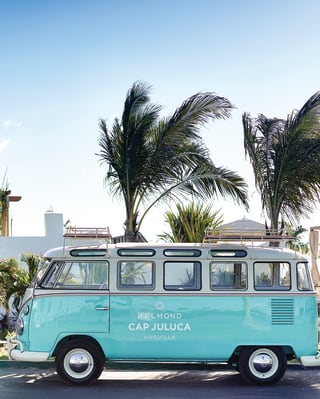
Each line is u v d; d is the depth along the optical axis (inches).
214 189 652.1
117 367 504.7
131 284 436.1
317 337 435.5
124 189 653.9
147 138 646.5
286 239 450.6
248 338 432.1
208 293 434.0
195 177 647.1
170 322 431.8
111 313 431.5
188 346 431.2
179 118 640.4
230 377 476.7
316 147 645.9
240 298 434.6
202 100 639.1
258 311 433.7
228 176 644.1
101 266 438.6
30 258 688.4
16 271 683.4
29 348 428.1
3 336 645.3
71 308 430.3
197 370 501.0
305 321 434.3
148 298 433.1
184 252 439.2
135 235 654.5
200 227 665.0
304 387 436.5
